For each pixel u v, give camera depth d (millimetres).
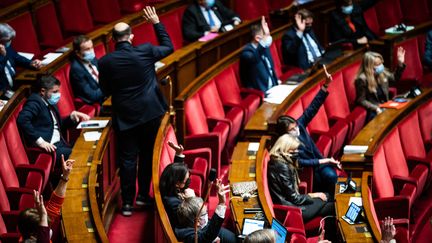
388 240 17484
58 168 21516
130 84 21281
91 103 24172
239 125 25672
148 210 22000
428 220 24609
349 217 19516
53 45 28109
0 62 22578
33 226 15008
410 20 38281
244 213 18906
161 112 21766
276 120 23422
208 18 30594
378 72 27516
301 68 29812
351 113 27188
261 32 27172
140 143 21891
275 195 21000
